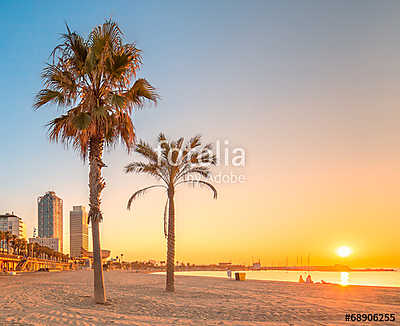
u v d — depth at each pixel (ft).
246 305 64.08
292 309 59.06
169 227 90.68
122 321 44.06
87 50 60.13
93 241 61.36
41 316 45.88
